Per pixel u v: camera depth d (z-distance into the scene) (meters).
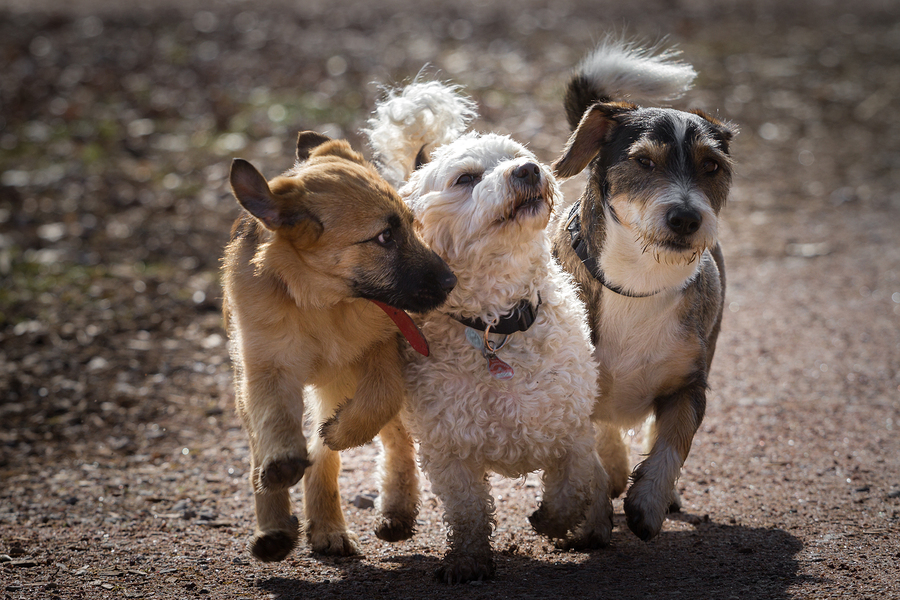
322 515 5.34
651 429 6.28
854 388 7.69
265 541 4.61
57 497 6.22
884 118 17.28
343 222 4.57
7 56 19.42
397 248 4.65
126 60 19.41
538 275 4.84
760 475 6.23
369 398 4.75
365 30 21.78
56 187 13.58
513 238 4.65
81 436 7.28
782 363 8.34
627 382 5.50
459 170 4.93
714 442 6.83
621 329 5.41
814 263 11.29
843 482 6.02
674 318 5.36
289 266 4.62
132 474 6.62
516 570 4.83
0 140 15.45
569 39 20.81
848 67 20.23
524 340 4.78
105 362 8.64
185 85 18.00
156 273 10.83
